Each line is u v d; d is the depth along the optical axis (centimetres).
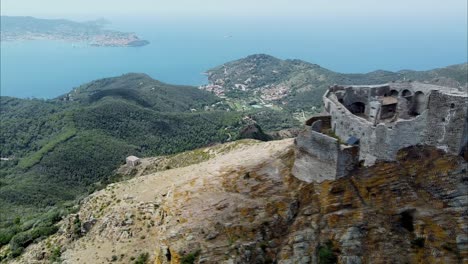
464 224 4031
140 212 5956
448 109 4241
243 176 5416
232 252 4409
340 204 4412
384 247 4050
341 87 5675
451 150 4309
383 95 5506
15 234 8688
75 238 6569
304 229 4381
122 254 5356
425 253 3962
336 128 5003
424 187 4294
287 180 5041
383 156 4500
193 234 4712
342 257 4069
